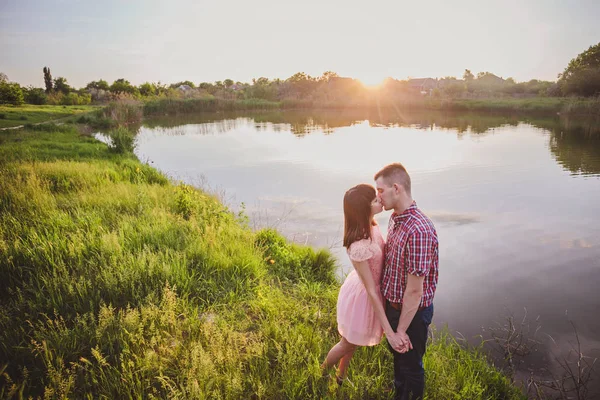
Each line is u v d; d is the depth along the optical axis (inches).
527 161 628.7
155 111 2047.2
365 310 108.7
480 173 545.3
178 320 155.6
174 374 124.7
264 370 125.6
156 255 203.0
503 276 238.7
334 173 568.1
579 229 319.0
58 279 174.7
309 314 167.5
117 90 3314.5
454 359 149.1
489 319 192.1
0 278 181.2
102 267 189.2
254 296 181.0
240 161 689.6
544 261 259.0
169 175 563.2
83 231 234.5
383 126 1359.5
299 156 728.3
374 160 666.8
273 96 3157.0
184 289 177.9
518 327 184.7
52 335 137.1
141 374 121.3
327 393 118.0
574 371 154.3
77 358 131.6
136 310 145.0
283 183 508.4
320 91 3319.4
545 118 1566.2
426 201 411.5
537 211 370.3
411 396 105.8
